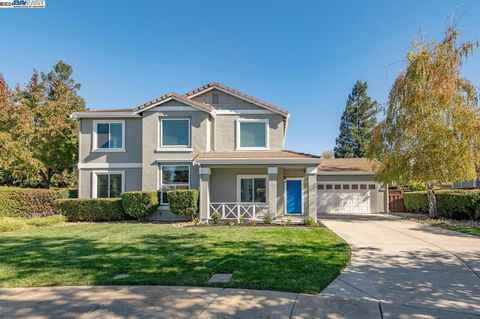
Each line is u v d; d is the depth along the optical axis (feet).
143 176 57.00
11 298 17.22
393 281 20.06
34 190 59.62
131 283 19.45
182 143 57.82
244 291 17.88
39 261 24.97
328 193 76.28
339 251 28.09
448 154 50.60
